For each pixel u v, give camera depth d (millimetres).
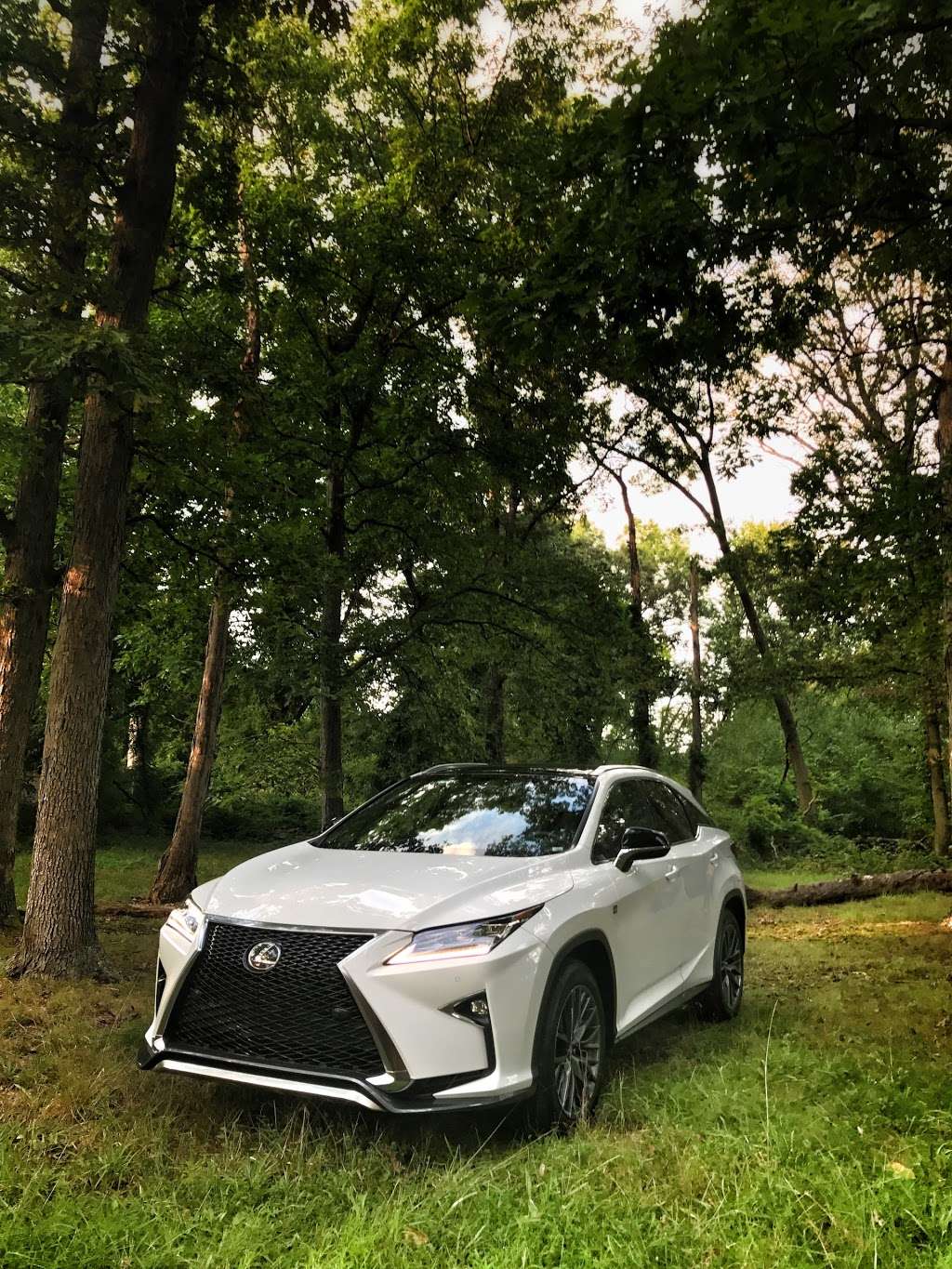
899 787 30906
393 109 15430
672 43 4984
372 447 15844
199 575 12320
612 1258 2635
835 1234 2750
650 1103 4098
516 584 15883
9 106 7266
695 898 5637
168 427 9484
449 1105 3361
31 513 9531
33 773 22688
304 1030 3543
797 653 23578
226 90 9758
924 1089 4090
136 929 9977
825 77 4656
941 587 10180
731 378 7734
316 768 20156
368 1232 2805
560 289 6043
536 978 3691
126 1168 3273
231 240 13422
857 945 9602
